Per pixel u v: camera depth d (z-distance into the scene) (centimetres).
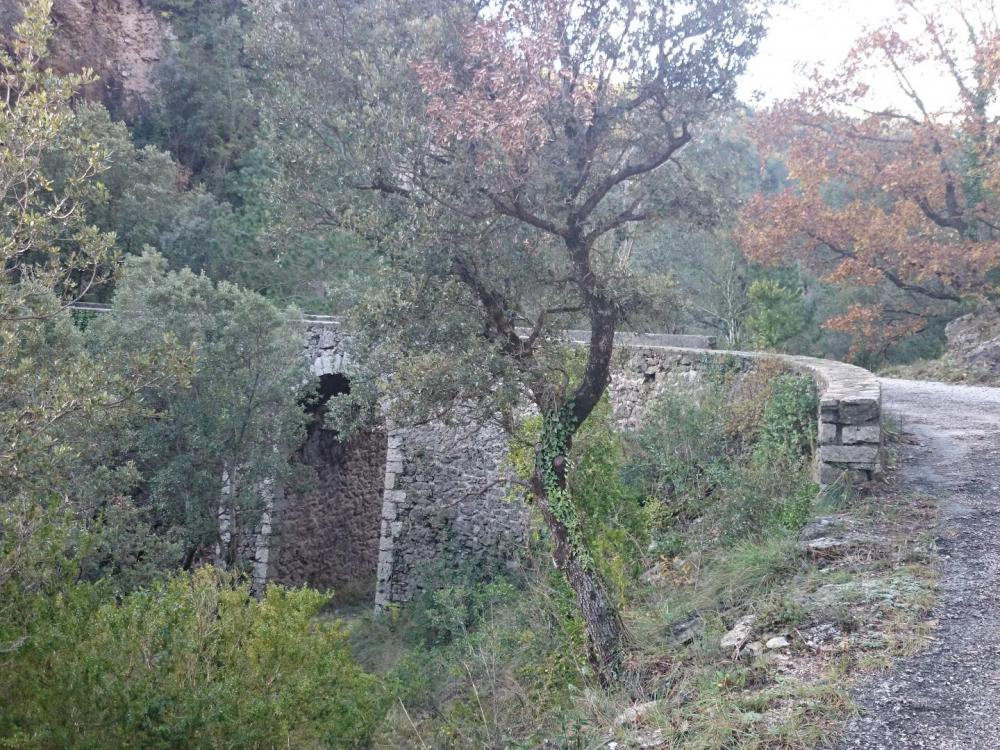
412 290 705
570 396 752
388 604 1670
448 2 738
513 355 734
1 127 538
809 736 380
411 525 1688
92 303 2202
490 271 708
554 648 779
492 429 1581
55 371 641
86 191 604
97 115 2689
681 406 1106
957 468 796
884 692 414
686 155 743
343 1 761
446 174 692
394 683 901
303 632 609
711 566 723
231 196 3322
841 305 2881
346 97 743
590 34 681
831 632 492
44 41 567
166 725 479
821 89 2381
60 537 525
